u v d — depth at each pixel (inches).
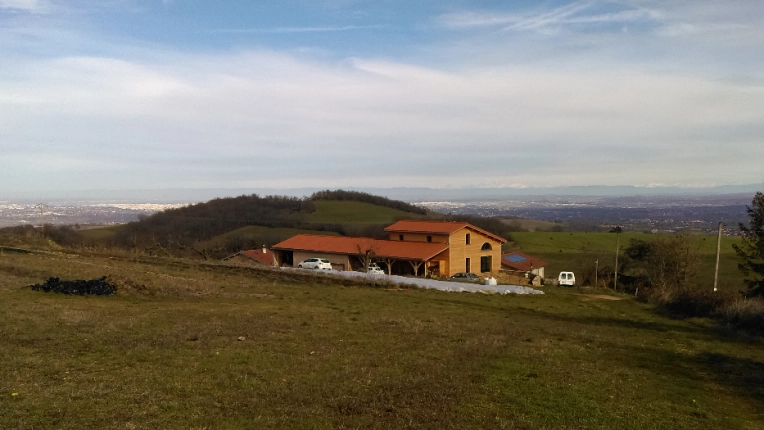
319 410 340.2
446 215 3457.2
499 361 520.1
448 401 377.4
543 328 790.5
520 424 340.5
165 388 365.1
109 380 375.6
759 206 1400.1
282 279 1307.8
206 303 824.9
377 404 359.9
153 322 609.0
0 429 276.1
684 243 1825.8
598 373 503.5
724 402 441.4
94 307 695.1
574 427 342.3
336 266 2018.9
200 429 293.4
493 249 2130.9
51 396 332.5
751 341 797.2
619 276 2023.9
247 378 402.0
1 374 370.3
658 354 642.8
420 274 1900.8
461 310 950.4
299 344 541.0
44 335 499.2
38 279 929.5
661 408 403.2
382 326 689.6
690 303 1128.8
